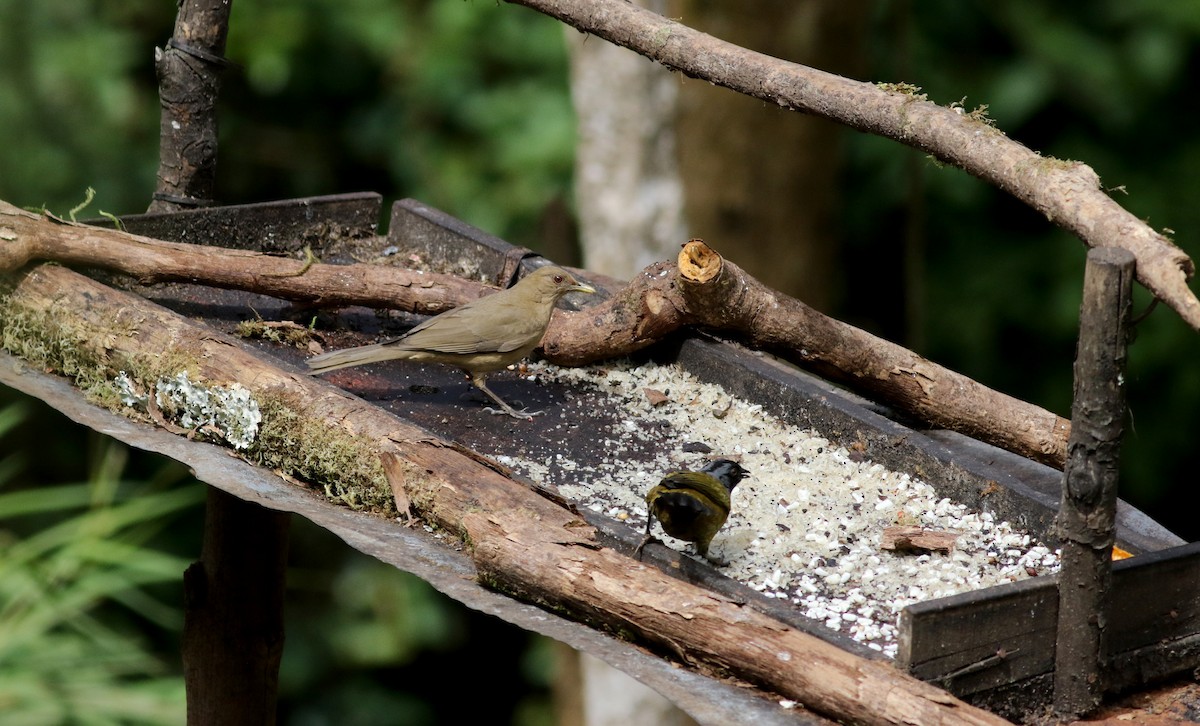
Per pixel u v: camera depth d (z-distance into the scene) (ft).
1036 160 18.56
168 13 50.70
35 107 47.75
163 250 24.76
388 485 19.93
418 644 49.73
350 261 29.68
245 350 22.08
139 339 22.36
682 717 34.83
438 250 29.84
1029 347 52.65
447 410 24.61
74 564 31.45
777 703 16.33
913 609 16.21
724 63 22.47
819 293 40.27
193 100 28.50
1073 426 17.03
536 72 52.37
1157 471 52.21
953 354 52.37
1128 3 50.57
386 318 27.84
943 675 16.57
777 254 39.50
